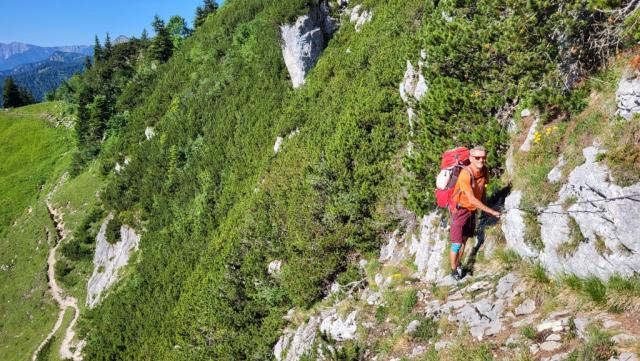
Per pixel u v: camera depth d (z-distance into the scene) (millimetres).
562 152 6938
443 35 11445
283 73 37750
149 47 71312
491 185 8227
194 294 22703
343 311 9812
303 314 13141
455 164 6867
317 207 15500
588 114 6848
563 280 6023
